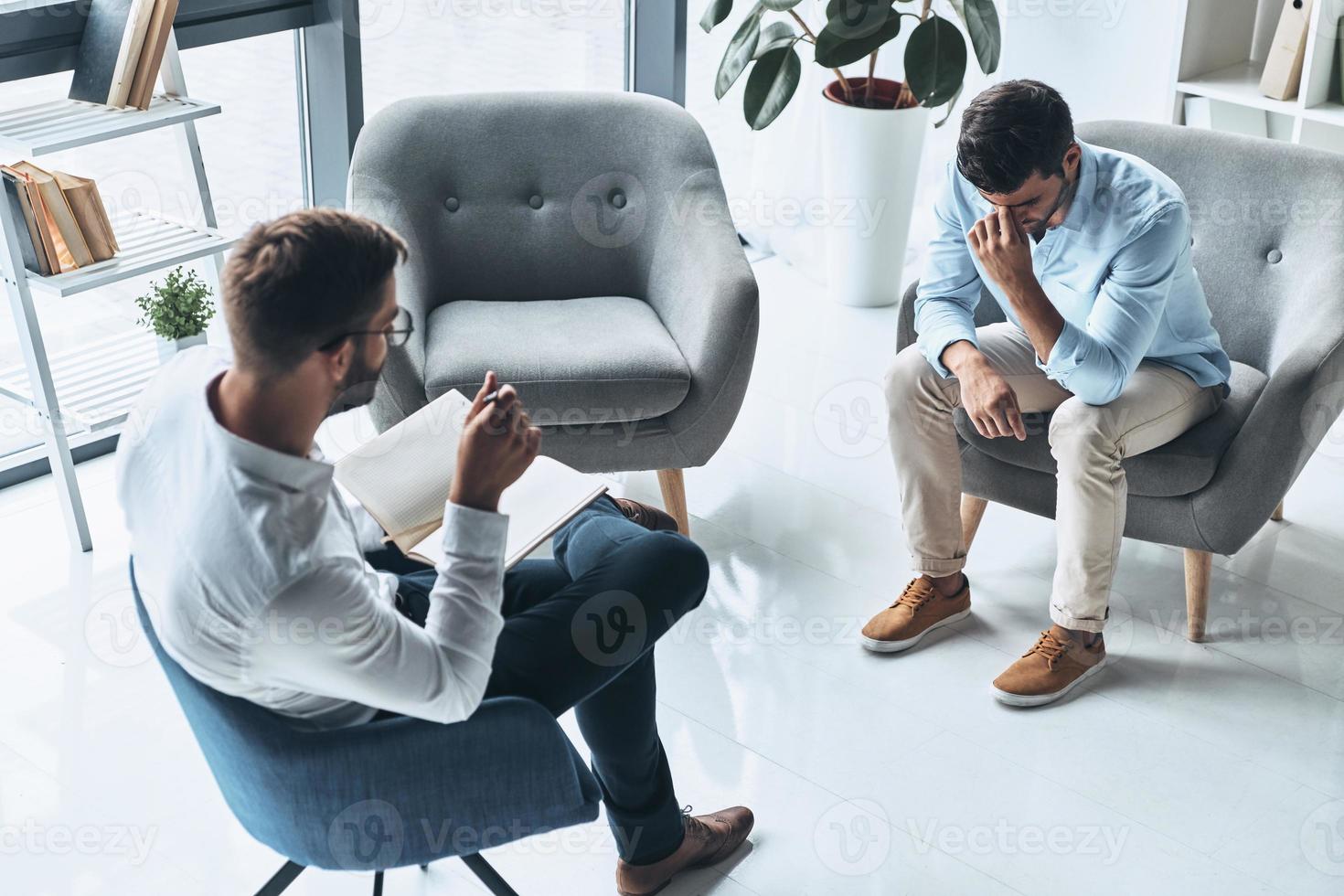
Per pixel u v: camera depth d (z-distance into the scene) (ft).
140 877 6.01
